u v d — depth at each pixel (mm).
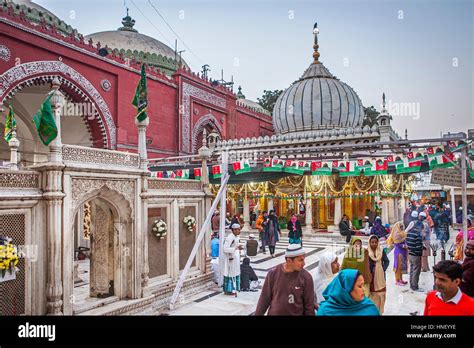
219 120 19297
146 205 5902
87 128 13500
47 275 4480
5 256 3914
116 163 5469
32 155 14203
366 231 12484
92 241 5809
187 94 17031
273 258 10078
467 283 3479
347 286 2719
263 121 23812
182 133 16578
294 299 2891
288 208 15672
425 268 8117
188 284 6641
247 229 15117
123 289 5535
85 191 4926
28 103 13555
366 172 8438
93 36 19188
